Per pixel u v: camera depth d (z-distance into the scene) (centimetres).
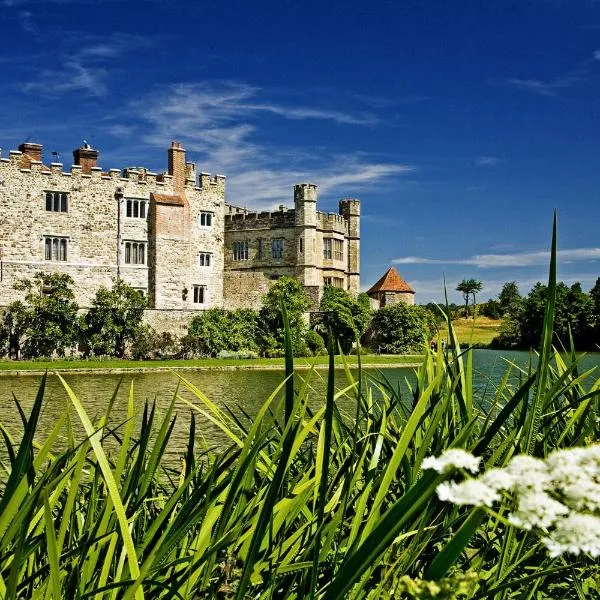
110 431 423
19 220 5519
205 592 355
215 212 6362
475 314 486
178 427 1692
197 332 5575
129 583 279
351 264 8075
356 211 8088
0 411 2203
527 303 6431
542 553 400
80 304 5728
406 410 530
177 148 6188
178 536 314
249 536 339
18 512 282
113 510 334
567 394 516
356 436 412
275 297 5788
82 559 309
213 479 362
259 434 350
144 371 4312
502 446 397
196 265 6231
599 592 357
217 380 3684
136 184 5997
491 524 420
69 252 5706
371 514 322
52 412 2177
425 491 229
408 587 232
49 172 5631
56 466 337
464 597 327
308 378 414
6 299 5444
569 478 196
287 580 365
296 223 7325
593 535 180
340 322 6216
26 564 341
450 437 436
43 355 5106
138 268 5994
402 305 6419
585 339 6975
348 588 236
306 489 359
